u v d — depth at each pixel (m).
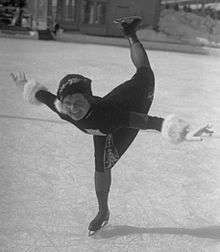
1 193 4.92
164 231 4.40
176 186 5.55
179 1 33.22
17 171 5.59
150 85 4.14
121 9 26.53
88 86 3.73
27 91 4.09
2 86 10.45
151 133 7.73
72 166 5.94
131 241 4.18
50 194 5.02
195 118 9.04
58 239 4.12
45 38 23.75
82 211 4.68
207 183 5.71
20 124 7.60
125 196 5.14
